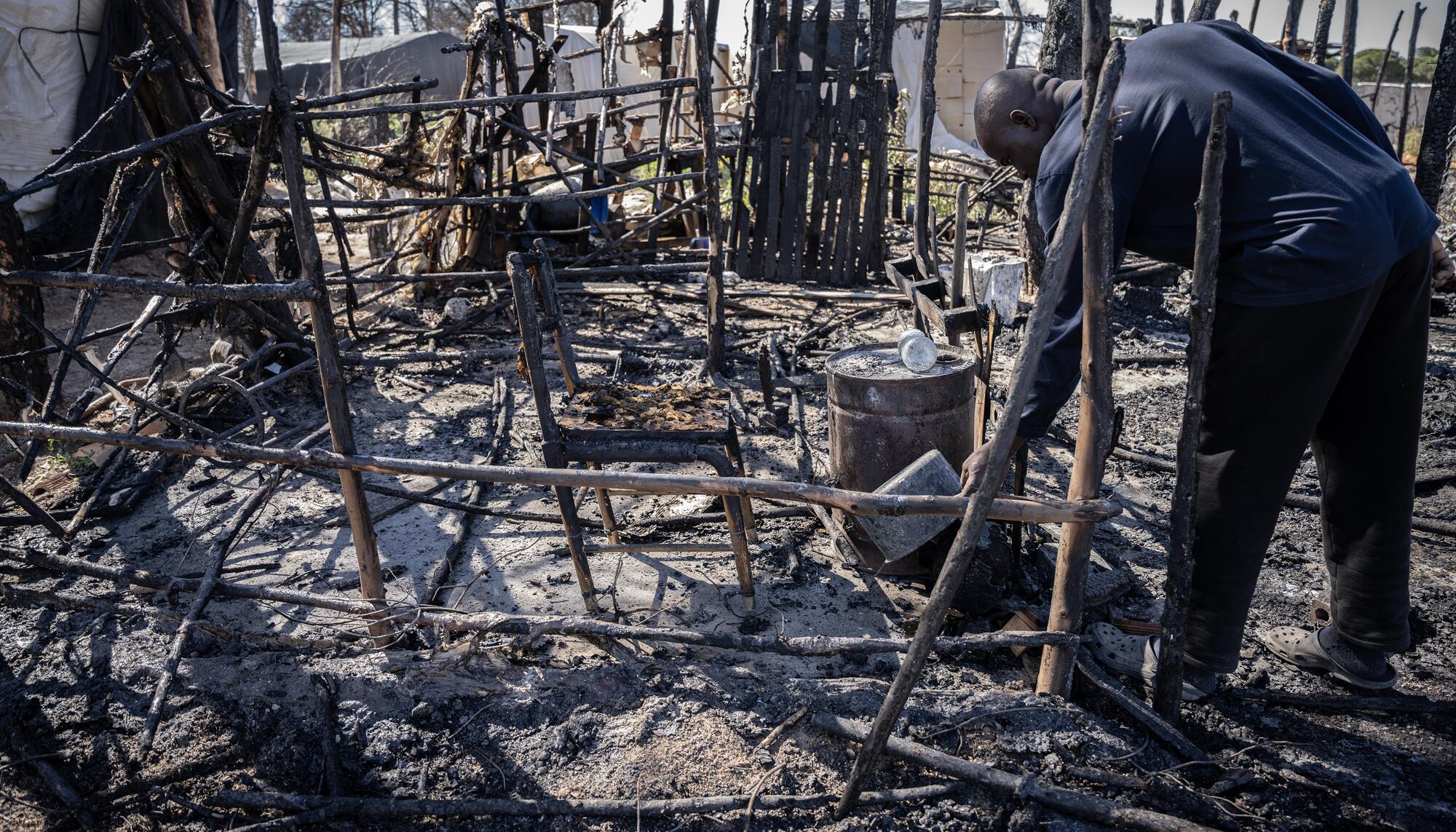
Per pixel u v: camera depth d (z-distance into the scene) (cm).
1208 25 227
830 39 1385
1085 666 254
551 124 634
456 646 271
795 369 545
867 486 301
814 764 233
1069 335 217
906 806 222
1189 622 236
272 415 455
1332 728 244
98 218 730
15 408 426
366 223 871
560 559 329
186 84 423
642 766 234
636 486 239
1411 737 241
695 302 707
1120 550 331
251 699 256
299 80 1678
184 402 435
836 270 762
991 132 254
